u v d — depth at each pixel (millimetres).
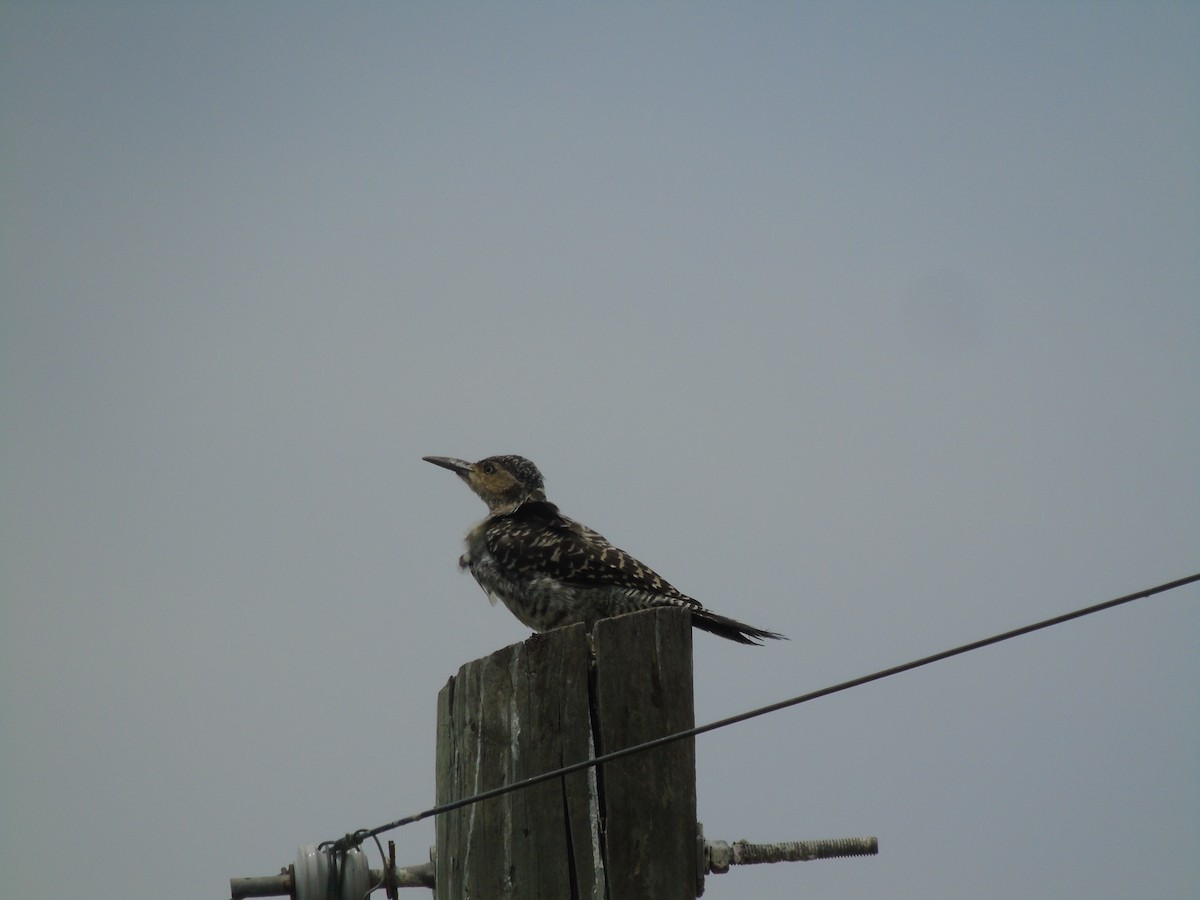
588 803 10234
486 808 10570
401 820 11570
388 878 11828
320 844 11859
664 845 10094
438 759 11422
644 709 10344
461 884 10633
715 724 9633
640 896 9961
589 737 10391
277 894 11766
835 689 9508
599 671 10430
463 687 11070
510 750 10586
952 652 9375
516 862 10289
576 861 10117
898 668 9430
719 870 11234
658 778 10203
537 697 10562
